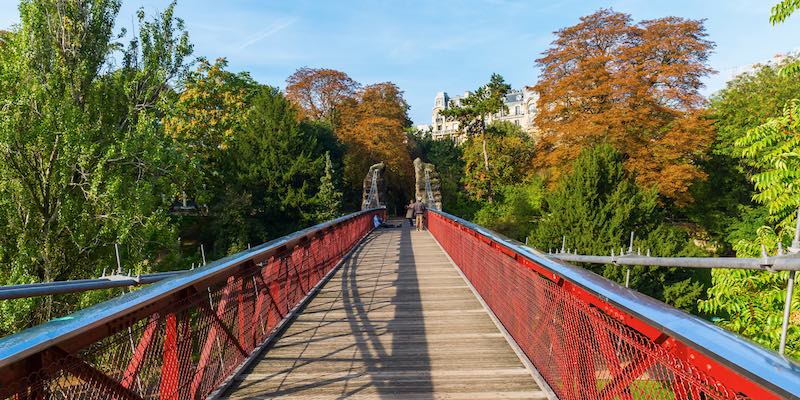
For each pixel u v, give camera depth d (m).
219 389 3.69
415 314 6.25
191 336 3.25
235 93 35.53
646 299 2.01
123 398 2.42
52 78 14.27
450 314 6.25
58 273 13.83
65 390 2.00
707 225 30.20
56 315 12.43
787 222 6.32
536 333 4.04
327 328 5.60
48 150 13.60
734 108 30.33
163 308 2.85
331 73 51.09
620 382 2.33
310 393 3.73
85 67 14.74
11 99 13.52
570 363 3.13
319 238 8.64
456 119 46.12
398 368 4.27
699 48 27.05
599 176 19.88
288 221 35.16
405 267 10.40
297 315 6.22
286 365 4.37
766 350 1.40
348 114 52.00
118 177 13.92
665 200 28.33
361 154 49.38
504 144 43.69
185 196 21.12
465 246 8.95
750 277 6.25
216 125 31.02
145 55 16.47
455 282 8.56
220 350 3.80
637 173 25.45
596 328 2.65
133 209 13.93
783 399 1.19
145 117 15.07
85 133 13.80
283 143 34.50
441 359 4.49
